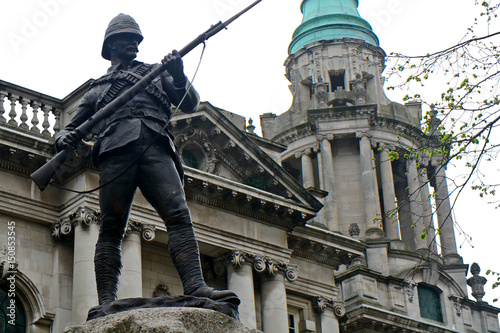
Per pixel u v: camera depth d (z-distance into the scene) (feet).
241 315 118.62
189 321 32.63
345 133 210.18
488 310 185.78
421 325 165.89
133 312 32.89
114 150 36.50
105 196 36.65
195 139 125.70
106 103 37.70
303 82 224.53
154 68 38.14
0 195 110.01
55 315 109.19
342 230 203.72
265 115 219.61
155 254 118.93
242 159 127.34
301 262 136.56
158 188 36.50
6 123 112.78
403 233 206.59
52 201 113.29
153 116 37.09
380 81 225.56
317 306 135.44
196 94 38.45
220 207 123.34
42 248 111.75
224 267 123.13
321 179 207.21
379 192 214.48
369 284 164.96
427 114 66.49
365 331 159.74
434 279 179.73
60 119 116.57
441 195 205.46
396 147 208.33
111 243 36.68
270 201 124.98
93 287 106.63
